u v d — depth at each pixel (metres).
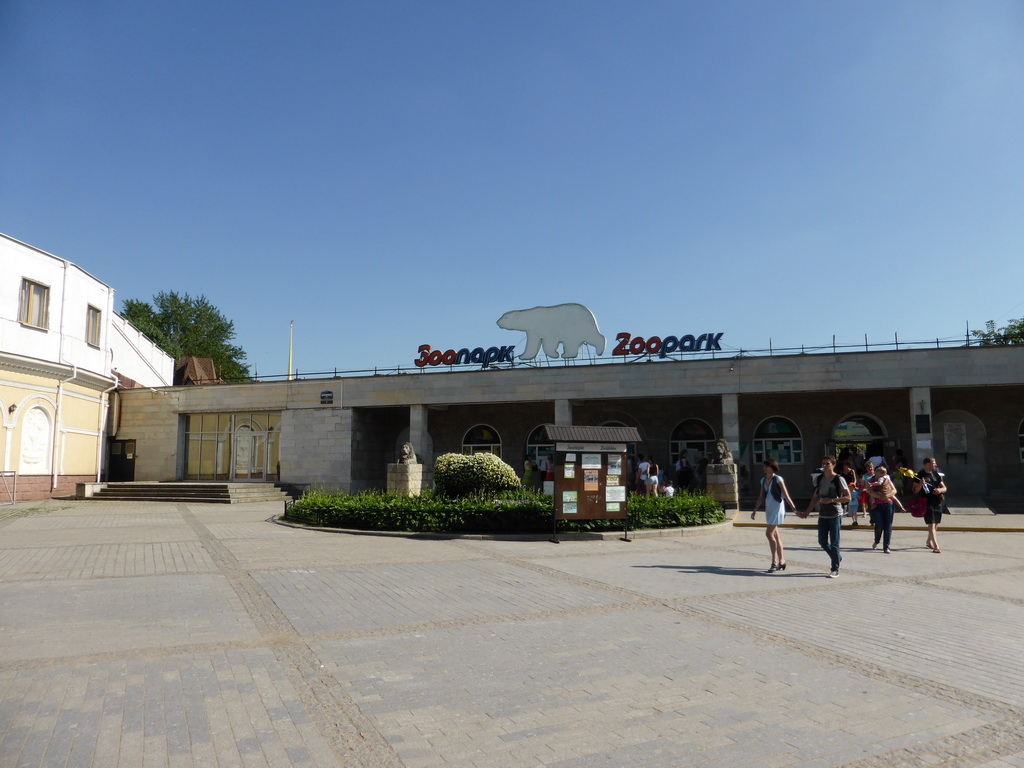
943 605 9.05
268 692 5.73
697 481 28.97
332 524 18.06
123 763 4.44
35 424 28.69
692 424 30.33
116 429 34.34
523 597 9.45
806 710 5.38
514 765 4.46
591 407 31.12
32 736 4.84
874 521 14.51
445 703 5.51
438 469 19.50
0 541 15.45
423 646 7.07
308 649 6.95
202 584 10.30
